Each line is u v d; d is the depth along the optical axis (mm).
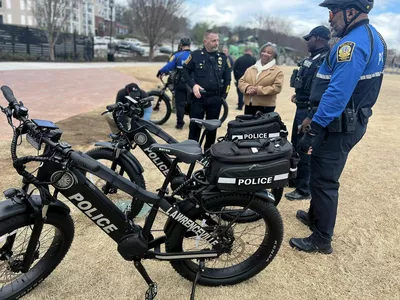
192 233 2312
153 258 2217
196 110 4797
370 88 2445
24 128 1952
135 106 3059
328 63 2533
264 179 2064
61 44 25156
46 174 1952
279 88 4441
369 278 2588
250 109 4684
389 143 6418
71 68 17438
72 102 8648
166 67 6664
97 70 17562
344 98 2328
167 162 3076
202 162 2609
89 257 2668
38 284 2281
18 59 20703
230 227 2324
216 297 2338
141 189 2129
